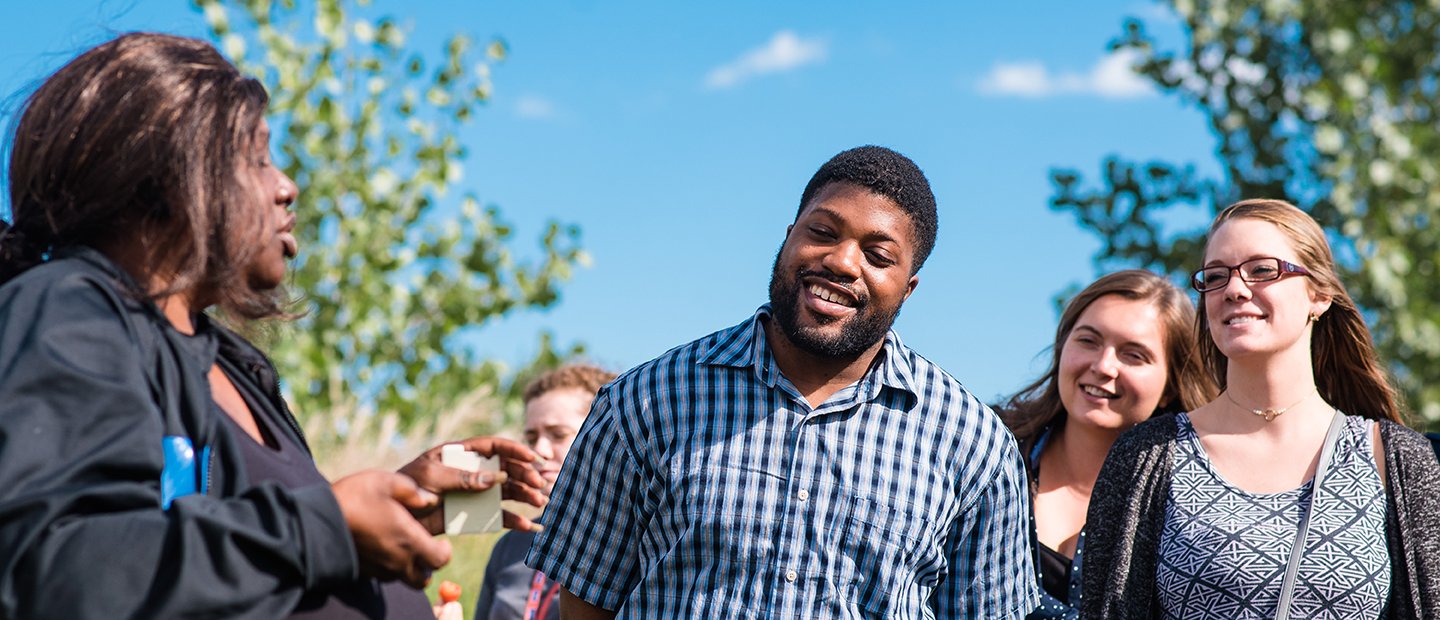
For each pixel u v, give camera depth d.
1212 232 3.23
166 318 1.63
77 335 1.46
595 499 2.74
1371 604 2.86
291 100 8.70
